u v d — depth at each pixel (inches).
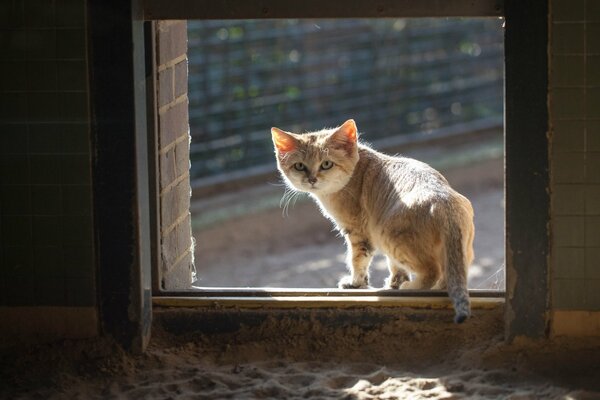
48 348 232.1
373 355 233.3
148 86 241.1
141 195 230.2
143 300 232.8
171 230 259.8
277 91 572.1
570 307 227.0
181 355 234.4
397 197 258.7
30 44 224.4
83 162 227.5
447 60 637.9
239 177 526.6
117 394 218.2
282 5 227.9
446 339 234.5
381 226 259.3
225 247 462.0
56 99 225.8
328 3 227.3
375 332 236.7
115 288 231.5
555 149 222.2
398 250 251.3
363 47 607.5
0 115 227.0
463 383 217.6
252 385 219.8
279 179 533.3
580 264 225.5
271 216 488.7
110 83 224.4
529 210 224.7
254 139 556.4
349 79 603.2
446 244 238.5
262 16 228.2
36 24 223.6
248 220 483.8
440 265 246.4
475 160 577.3
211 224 477.1
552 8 218.4
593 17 217.8
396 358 232.4
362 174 279.3
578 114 220.8
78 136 226.7
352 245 280.7
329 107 597.6
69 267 231.6
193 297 243.1
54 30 223.6
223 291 245.4
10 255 232.4
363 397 212.4
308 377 223.1
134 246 229.6
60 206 229.6
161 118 249.1
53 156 227.8
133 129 225.8
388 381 219.6
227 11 228.5
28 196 229.6
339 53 597.9
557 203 223.9
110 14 222.4
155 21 242.4
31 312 233.9
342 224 282.4
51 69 224.8
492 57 653.3
